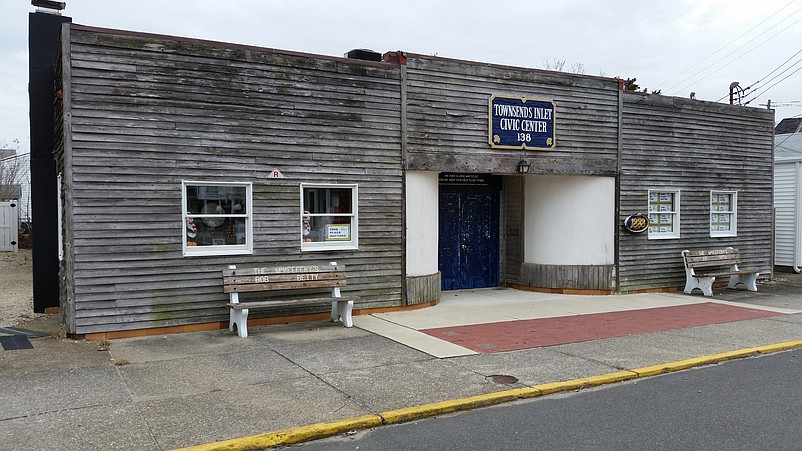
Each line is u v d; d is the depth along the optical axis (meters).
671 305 12.51
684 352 8.41
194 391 6.39
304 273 9.65
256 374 7.06
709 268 15.34
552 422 5.74
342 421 5.55
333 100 10.49
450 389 6.55
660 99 14.41
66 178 8.55
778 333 9.78
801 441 5.23
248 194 9.79
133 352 8.02
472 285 14.61
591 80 13.35
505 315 11.08
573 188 13.62
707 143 15.30
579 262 13.66
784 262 18.70
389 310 11.18
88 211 8.66
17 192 32.38
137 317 8.98
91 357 7.73
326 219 10.65
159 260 9.11
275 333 9.32
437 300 12.12
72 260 8.58
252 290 9.23
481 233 14.72
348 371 7.22
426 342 8.80
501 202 14.91
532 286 14.13
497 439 5.32
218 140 9.52
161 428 5.34
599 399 6.48
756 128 16.27
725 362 8.18
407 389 6.53
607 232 13.76
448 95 11.64
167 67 9.16
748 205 16.23
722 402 6.36
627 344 8.88
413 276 11.44
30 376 6.86
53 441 5.03
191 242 9.44
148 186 9.02
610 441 5.25
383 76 10.96
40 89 10.99
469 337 9.18
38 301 10.95
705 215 15.32
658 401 6.39
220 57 9.53
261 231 9.89
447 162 11.64
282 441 5.19
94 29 8.66
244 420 5.55
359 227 10.80
